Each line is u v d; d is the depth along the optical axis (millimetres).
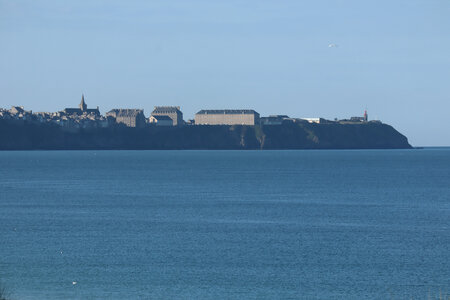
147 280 93125
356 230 136875
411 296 85562
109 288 88875
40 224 145625
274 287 89812
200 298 84562
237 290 88312
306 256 109188
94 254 110500
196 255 110000
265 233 132875
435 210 175000
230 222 149500
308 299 84438
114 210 174375
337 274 96875
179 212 169625
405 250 114438
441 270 99188
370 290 88438
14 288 88312
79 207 181750
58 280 92688
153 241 123188
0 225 143875
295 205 188125
